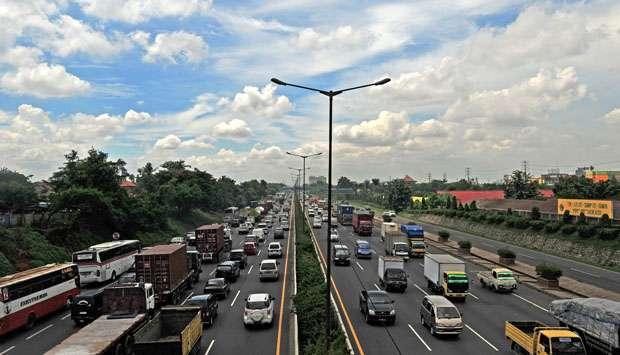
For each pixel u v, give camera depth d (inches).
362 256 2283.5
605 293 1497.3
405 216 5255.9
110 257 1806.1
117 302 1005.8
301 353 900.6
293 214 5718.5
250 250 2427.4
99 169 2544.3
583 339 925.2
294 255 2325.3
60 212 2288.4
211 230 2236.7
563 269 1989.4
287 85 953.5
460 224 3811.5
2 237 1764.3
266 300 1125.7
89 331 848.9
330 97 970.1
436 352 935.7
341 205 4407.0
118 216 2536.9
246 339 1007.6
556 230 2586.1
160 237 3004.4
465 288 1417.3
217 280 1448.1
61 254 1964.8
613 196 3097.9
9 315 1061.8
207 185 4500.5
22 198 2263.8
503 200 3809.1
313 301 1135.0
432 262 1529.3
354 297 1449.3
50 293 1254.3
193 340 852.0
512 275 1593.3
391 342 1003.3
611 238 2190.0
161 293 1305.4
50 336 1081.4
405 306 1343.5
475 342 1005.2
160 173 4330.7
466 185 6958.7
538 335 831.1
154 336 866.1
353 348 961.5
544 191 5241.1
